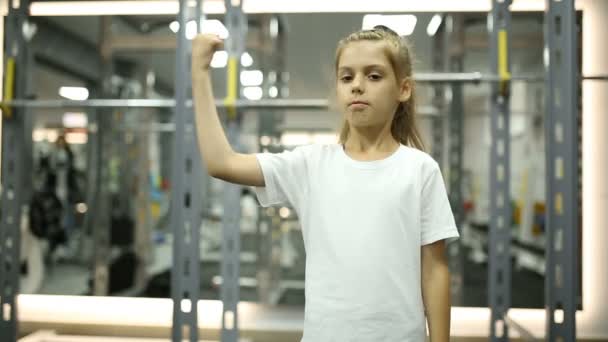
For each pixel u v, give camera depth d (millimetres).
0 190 2174
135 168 3918
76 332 2680
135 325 2662
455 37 2961
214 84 3777
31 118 3143
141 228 3893
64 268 4465
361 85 797
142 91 4188
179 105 1798
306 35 3525
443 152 3070
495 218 2025
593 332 2527
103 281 3334
